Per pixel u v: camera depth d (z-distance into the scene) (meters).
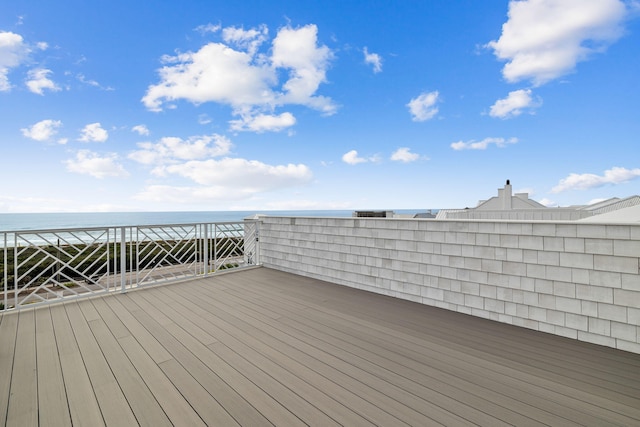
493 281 3.00
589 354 2.23
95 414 1.52
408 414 1.51
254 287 4.24
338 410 1.54
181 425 1.43
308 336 2.54
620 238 2.31
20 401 1.62
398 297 3.78
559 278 2.61
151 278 4.48
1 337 2.51
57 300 3.47
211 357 2.15
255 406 1.58
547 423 1.44
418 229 3.59
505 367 2.02
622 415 1.51
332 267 4.56
